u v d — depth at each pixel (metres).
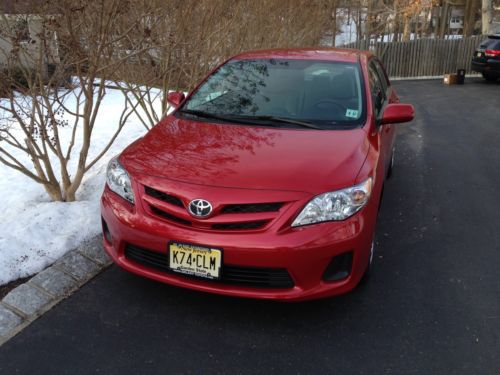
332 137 3.28
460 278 3.48
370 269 3.33
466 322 2.98
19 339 2.73
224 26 6.73
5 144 6.50
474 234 4.18
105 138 6.98
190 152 3.06
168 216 2.77
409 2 22.52
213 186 2.70
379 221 4.42
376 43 20.27
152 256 2.88
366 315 3.03
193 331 2.84
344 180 2.78
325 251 2.65
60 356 2.62
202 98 3.97
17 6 3.58
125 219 2.86
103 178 4.87
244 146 3.12
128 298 3.13
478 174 5.89
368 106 3.71
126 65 5.62
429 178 5.70
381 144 3.59
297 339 2.80
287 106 3.73
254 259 2.62
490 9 21.45
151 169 2.91
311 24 13.86
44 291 3.12
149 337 2.79
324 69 4.11
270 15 9.84
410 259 3.73
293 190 2.67
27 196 4.54
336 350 2.72
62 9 3.57
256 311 3.03
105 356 2.63
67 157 4.20
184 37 5.74
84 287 3.23
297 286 2.70
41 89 3.79
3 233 3.59
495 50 16.45
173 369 2.56
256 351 2.70
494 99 12.88
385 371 2.57
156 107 9.25
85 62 4.23
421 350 2.73
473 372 2.57
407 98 13.44
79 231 3.76
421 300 3.20
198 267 2.69
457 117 10.01
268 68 4.18
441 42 19.98
